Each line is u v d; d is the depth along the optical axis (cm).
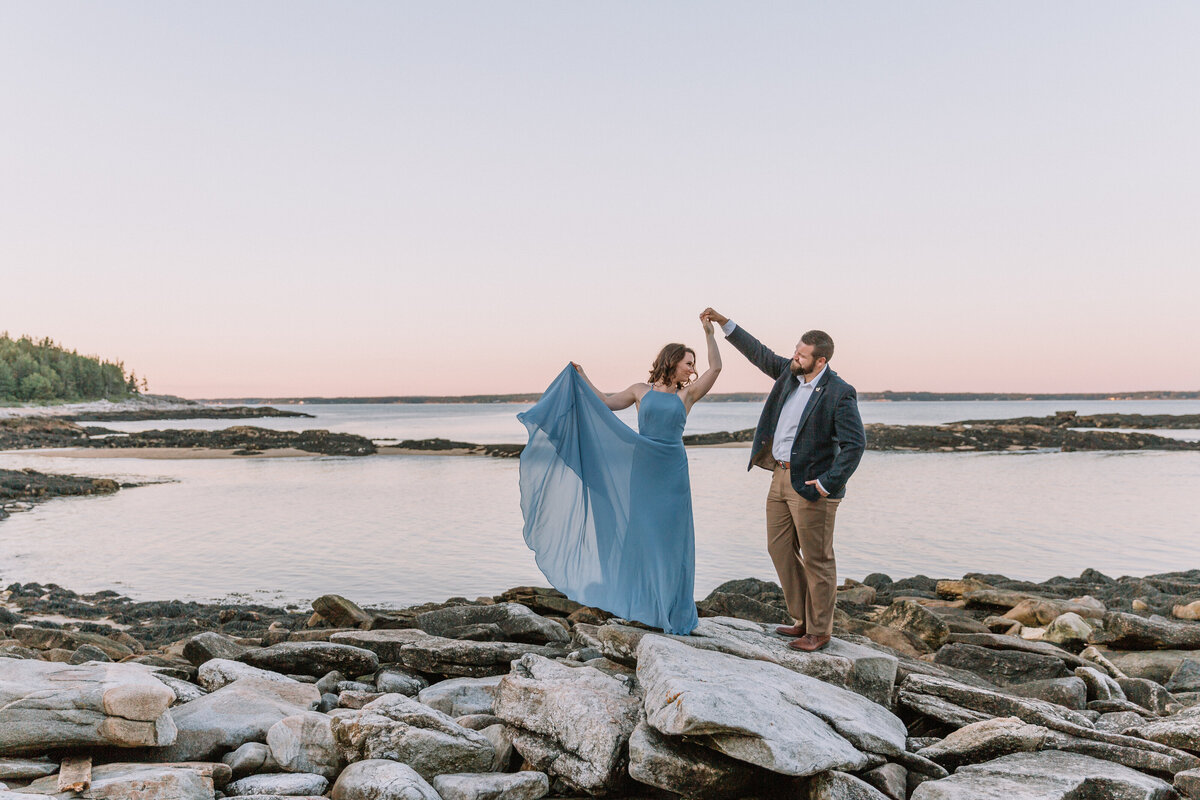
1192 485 3725
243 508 2861
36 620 1200
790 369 584
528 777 441
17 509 2816
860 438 545
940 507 2919
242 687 547
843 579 1709
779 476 587
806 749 401
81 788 382
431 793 407
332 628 941
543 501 627
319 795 421
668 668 469
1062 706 588
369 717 463
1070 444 6644
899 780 441
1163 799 421
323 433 8450
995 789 415
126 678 459
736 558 1845
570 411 631
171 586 1570
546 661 547
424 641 700
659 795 442
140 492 3444
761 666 520
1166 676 773
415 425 13900
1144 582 1404
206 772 411
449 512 2756
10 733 405
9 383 15550
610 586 606
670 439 602
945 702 564
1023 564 1877
